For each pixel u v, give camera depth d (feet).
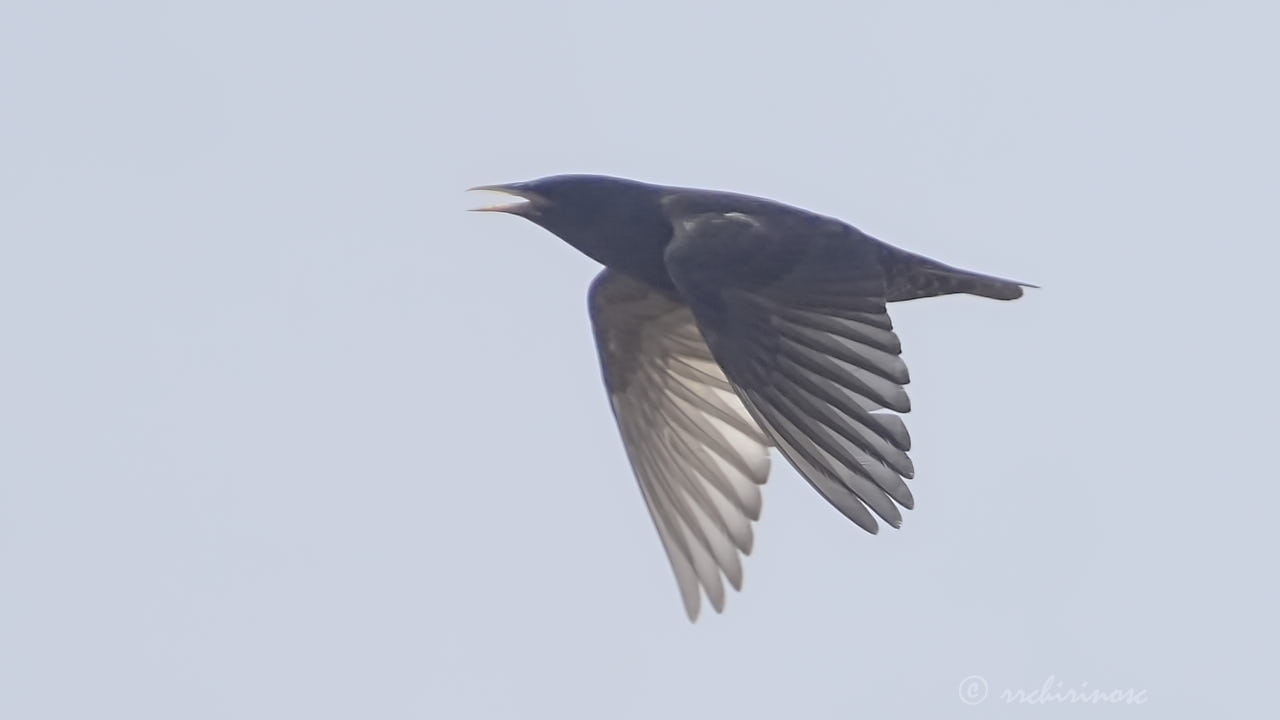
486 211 52.90
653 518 54.24
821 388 46.62
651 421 54.65
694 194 51.42
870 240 49.65
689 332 54.24
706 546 53.36
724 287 48.44
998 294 50.62
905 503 44.55
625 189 52.19
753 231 49.24
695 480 53.83
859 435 45.60
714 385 53.98
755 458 53.21
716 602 52.85
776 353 47.50
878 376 46.39
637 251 52.11
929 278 50.14
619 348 54.85
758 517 52.85
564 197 52.34
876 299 47.93
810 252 48.88
